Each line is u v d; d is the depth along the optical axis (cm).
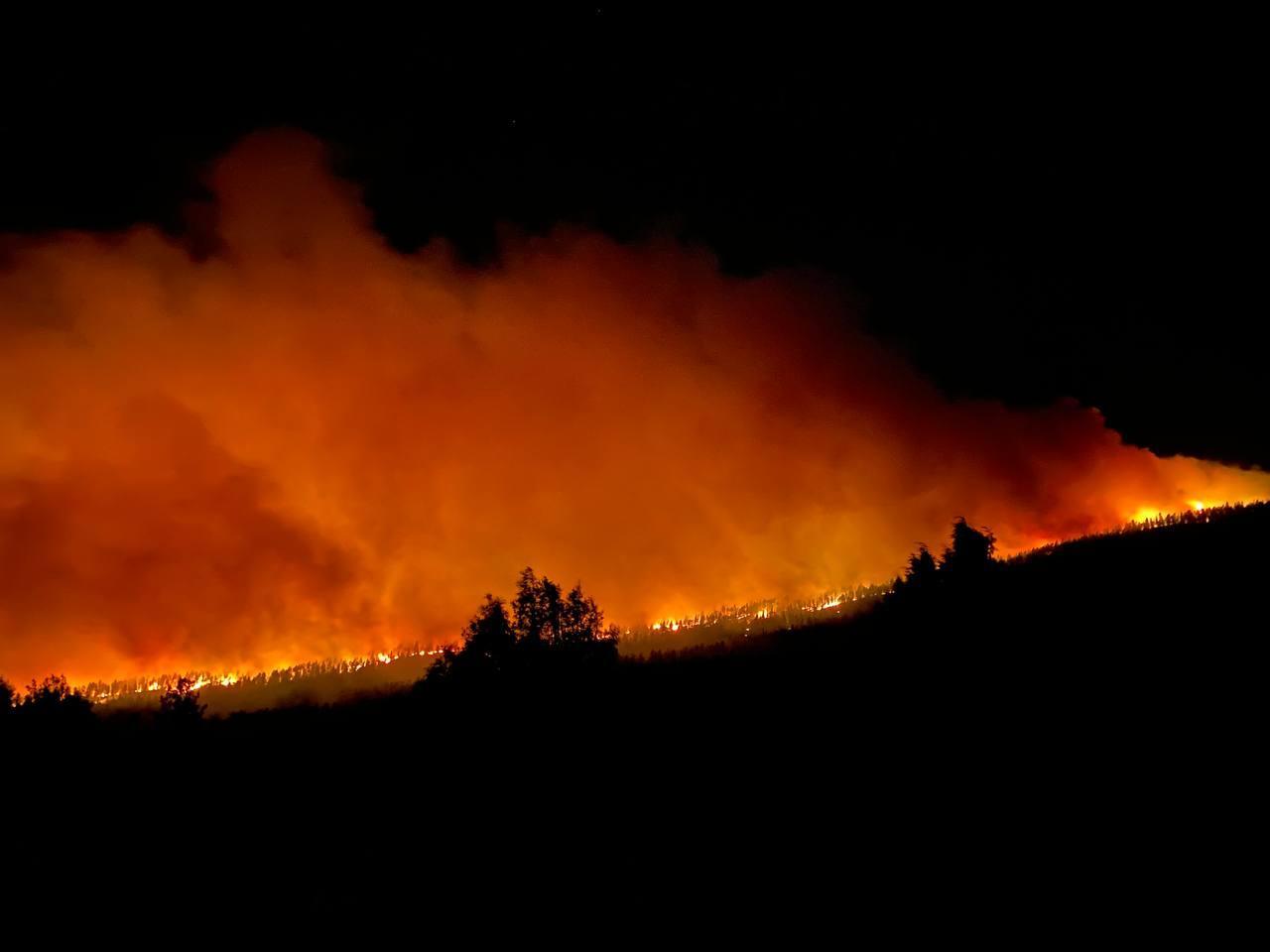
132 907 723
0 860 789
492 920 686
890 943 614
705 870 738
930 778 866
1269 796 737
